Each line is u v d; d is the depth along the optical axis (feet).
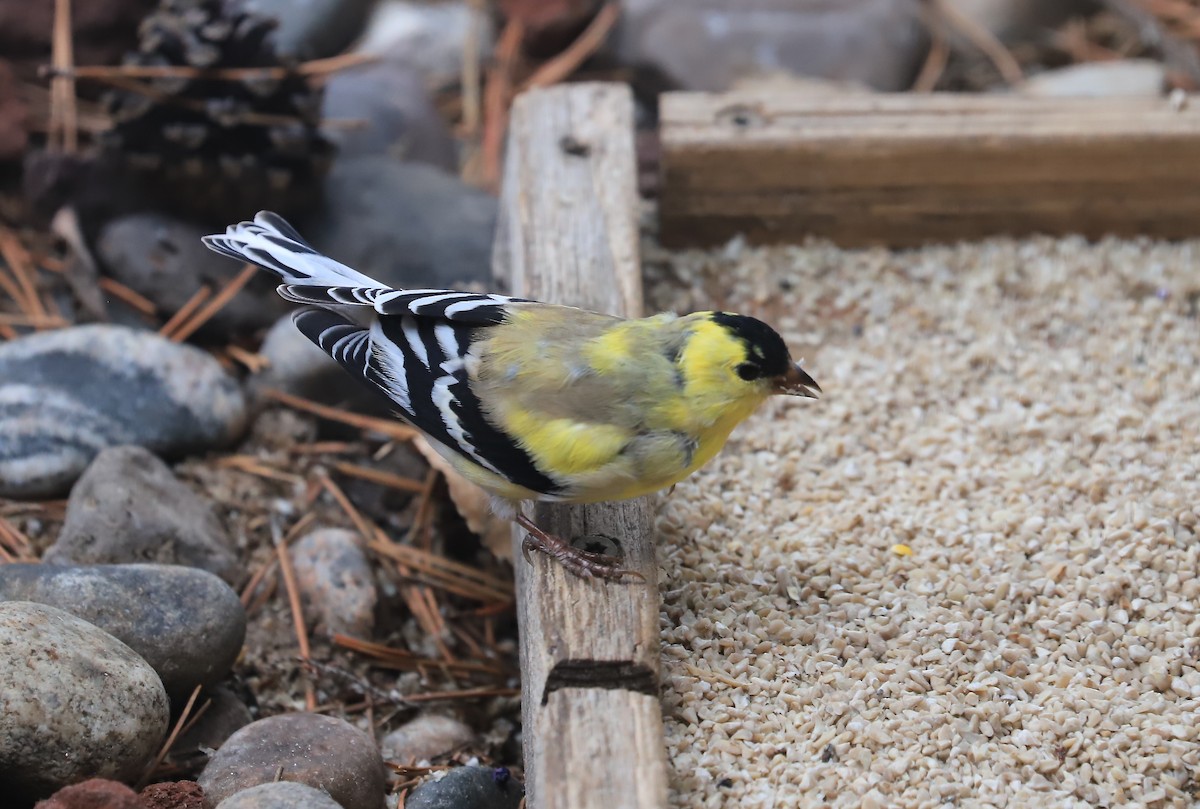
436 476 21.99
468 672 19.80
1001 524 18.57
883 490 19.38
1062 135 22.34
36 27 27.35
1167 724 15.69
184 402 21.38
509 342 15.97
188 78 23.09
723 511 18.75
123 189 24.49
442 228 24.64
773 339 15.56
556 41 30.86
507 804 16.43
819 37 30.14
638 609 15.17
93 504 19.12
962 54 32.07
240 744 15.92
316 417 22.84
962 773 15.24
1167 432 20.11
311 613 19.85
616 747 13.60
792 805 14.64
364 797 15.84
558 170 21.65
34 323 23.75
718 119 22.85
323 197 24.85
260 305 23.94
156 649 16.47
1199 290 22.70
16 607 14.98
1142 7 32.89
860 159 22.66
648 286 23.08
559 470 15.43
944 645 16.75
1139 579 17.71
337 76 28.71
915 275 23.34
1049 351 21.81
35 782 14.32
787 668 16.33
